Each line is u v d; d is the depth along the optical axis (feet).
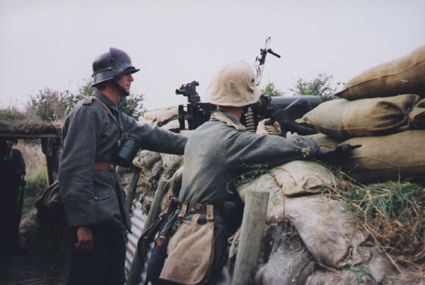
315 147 7.47
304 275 5.71
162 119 16.69
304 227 5.97
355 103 7.88
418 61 6.82
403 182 6.81
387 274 5.21
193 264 7.10
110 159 9.21
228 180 7.57
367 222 5.95
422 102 6.79
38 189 29.66
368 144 7.30
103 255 9.00
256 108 9.14
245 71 8.00
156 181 14.16
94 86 9.40
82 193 8.33
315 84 18.66
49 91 33.53
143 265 12.07
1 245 20.95
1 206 20.85
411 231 5.79
